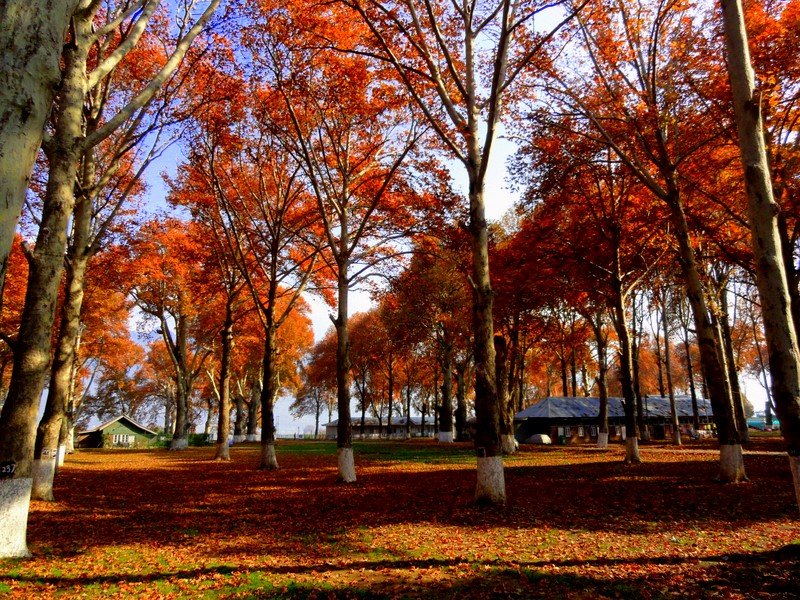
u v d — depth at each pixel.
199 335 42.06
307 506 11.73
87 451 38.53
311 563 7.03
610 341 41.41
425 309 35.91
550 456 25.67
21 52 3.64
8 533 7.34
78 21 8.15
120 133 17.27
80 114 8.46
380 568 6.74
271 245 22.47
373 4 12.05
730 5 6.91
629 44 16.09
